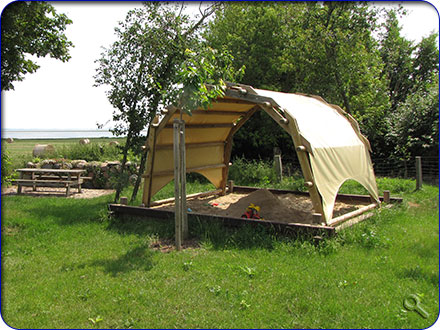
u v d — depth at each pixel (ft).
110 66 33.12
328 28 54.65
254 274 17.53
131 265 19.30
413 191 40.47
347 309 14.46
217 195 38.45
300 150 23.09
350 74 55.52
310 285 16.38
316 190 23.04
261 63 65.16
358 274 17.54
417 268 18.01
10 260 20.53
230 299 15.29
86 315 14.40
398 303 14.90
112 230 26.23
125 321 13.83
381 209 29.86
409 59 102.58
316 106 32.09
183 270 18.49
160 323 13.71
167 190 41.55
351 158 29.01
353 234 22.31
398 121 58.75
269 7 66.13
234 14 71.41
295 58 57.88
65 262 20.15
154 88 32.60
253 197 29.58
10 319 14.11
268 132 63.62
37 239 24.52
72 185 45.75
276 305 14.83
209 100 23.15
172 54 33.14
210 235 23.26
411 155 57.57
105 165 49.01
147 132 34.22
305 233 21.77
